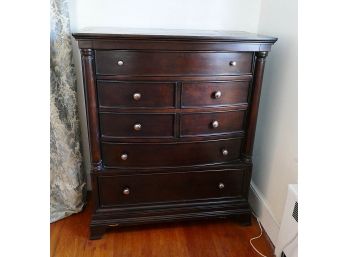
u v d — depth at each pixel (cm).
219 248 151
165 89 131
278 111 152
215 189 158
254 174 186
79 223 165
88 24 158
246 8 169
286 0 141
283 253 124
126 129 137
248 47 129
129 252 146
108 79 126
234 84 138
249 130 149
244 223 166
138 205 153
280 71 148
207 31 159
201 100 137
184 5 163
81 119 176
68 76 152
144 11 160
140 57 124
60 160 162
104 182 145
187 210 156
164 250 148
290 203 117
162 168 147
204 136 144
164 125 138
